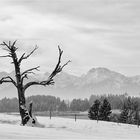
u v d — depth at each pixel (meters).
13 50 33.59
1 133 19.11
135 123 100.44
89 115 94.81
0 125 25.81
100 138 20.95
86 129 32.12
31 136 18.69
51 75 34.66
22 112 34.09
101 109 94.12
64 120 43.66
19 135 18.70
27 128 24.39
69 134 22.23
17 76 34.38
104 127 36.62
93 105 94.69
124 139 20.98
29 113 34.28
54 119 44.66
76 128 32.53
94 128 34.16
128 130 35.66
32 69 34.50
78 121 43.16
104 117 93.62
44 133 21.17
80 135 22.38
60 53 34.75
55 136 19.75
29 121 33.66
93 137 21.39
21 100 34.41
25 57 34.16
